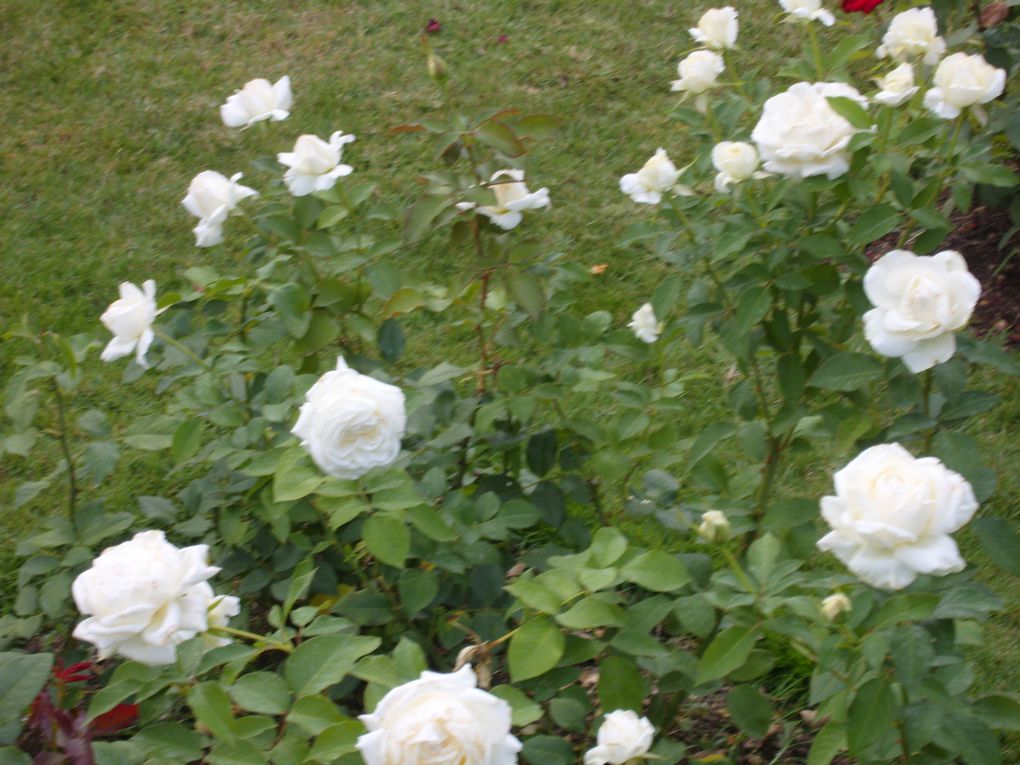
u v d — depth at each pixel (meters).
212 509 2.83
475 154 2.54
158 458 3.68
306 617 2.03
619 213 4.88
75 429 3.85
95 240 4.76
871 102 2.59
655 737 2.26
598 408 3.81
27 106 5.57
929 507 1.54
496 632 2.29
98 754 1.78
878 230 2.19
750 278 2.34
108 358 2.35
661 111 5.53
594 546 1.96
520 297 2.48
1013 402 3.81
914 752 1.93
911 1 3.76
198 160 5.25
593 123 5.45
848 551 1.60
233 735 1.69
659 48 5.97
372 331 2.77
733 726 2.65
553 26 6.16
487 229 2.59
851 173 2.21
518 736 2.32
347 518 1.96
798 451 2.57
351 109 5.54
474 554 2.29
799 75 2.73
